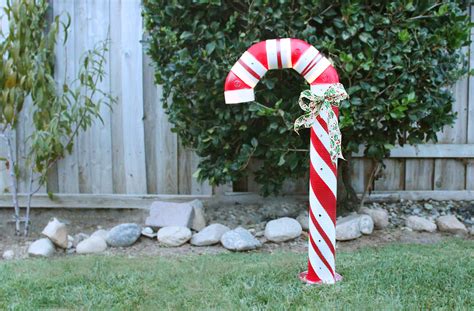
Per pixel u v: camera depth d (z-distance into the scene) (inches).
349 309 103.8
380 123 158.1
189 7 151.9
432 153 192.5
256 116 152.8
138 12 183.3
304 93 111.9
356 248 154.5
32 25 175.0
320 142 113.3
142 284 122.3
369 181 177.9
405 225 175.5
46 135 175.2
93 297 115.0
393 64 146.4
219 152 169.0
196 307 108.2
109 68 185.8
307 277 120.1
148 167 190.2
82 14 184.4
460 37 146.9
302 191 195.0
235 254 149.0
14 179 177.2
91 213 193.3
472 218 182.1
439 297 109.8
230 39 154.2
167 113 170.6
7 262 144.9
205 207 189.5
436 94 155.5
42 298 114.6
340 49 149.0
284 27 147.5
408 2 143.4
